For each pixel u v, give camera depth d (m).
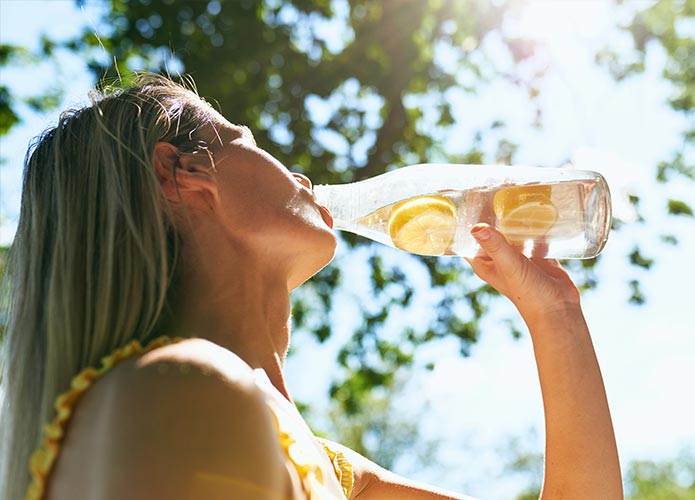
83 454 1.13
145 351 1.28
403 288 8.20
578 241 2.12
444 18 8.55
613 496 1.92
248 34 7.88
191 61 7.66
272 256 1.61
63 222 1.41
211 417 1.12
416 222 2.12
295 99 8.03
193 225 1.56
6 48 7.42
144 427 1.09
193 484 1.08
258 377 1.51
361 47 8.34
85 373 1.22
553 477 1.93
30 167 1.53
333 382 8.30
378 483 1.98
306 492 1.32
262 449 1.16
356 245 8.10
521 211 2.10
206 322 1.52
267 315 1.61
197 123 1.63
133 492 1.06
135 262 1.40
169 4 7.75
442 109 8.56
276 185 1.62
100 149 1.47
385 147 8.26
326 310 8.13
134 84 1.67
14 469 1.30
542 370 2.00
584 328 2.02
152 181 1.46
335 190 2.27
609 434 1.95
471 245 2.13
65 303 1.35
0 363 1.44
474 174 2.15
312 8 8.20
